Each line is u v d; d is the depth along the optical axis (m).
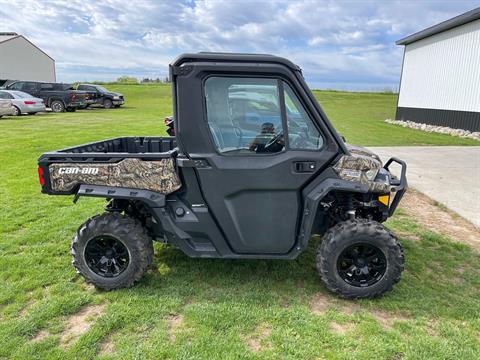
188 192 2.95
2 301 2.91
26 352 2.34
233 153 2.86
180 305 2.89
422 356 2.35
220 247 3.01
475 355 2.37
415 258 3.76
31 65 40.16
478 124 14.05
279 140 2.84
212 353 2.35
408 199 5.83
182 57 2.74
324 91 47.19
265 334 2.55
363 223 2.91
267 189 2.87
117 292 3.05
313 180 2.88
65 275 3.34
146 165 2.92
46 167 2.95
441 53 16.56
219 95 2.79
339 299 3.01
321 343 2.46
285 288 3.16
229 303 2.91
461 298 3.03
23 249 3.87
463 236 4.39
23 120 16.23
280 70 2.71
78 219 4.77
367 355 2.35
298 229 2.98
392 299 3.00
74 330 2.59
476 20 14.12
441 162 8.59
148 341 2.46
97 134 11.95
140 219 3.33
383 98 37.19
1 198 5.62
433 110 17.30
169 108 25.02
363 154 3.20
